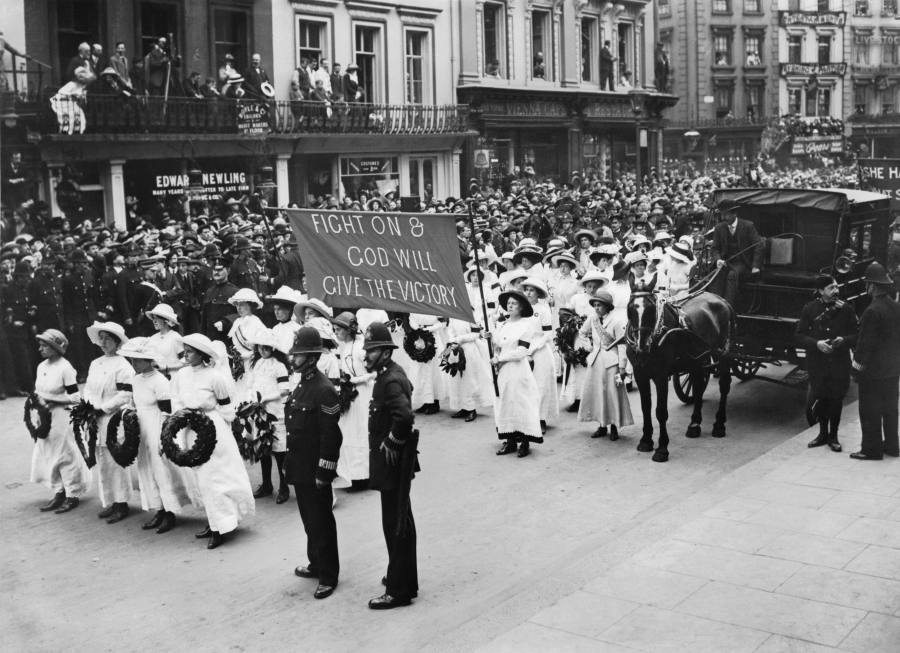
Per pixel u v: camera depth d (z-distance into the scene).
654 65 42.94
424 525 9.49
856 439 11.78
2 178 16.64
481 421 13.58
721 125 49.94
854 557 8.00
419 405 14.04
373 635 7.18
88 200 20.36
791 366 16.91
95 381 9.81
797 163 44.50
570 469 11.22
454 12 31.16
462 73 31.69
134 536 9.38
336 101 26.59
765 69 47.25
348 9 27.83
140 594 7.96
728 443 12.23
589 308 12.61
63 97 18.27
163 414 9.47
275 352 10.26
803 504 9.40
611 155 39.66
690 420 13.41
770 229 13.66
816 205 13.09
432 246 9.03
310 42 27.28
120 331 9.78
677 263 15.70
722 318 12.52
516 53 33.97
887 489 9.77
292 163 26.33
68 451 10.12
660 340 11.20
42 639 7.11
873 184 17.56
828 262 13.13
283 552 8.88
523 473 11.08
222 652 6.94
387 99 29.30
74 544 9.15
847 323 11.07
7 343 14.73
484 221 21.47
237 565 8.59
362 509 10.03
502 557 8.65
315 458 7.88
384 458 7.63
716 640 6.59
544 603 7.38
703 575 7.75
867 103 40.94
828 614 6.95
